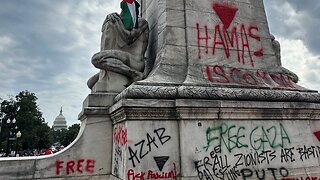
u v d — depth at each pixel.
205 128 5.89
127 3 7.57
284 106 6.52
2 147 52.34
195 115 5.86
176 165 5.61
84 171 6.43
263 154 6.19
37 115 67.12
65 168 6.34
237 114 6.16
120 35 7.32
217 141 5.90
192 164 5.61
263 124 6.39
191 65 6.74
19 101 64.12
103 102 6.80
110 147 6.70
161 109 5.70
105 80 7.08
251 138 6.19
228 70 7.06
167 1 7.22
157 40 7.45
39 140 65.25
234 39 7.46
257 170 6.04
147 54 8.15
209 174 5.66
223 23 7.48
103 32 7.44
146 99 5.64
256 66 7.46
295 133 6.64
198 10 7.34
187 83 6.23
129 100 5.51
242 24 7.70
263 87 6.87
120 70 6.98
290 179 6.24
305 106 6.76
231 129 6.09
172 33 6.98
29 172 6.13
